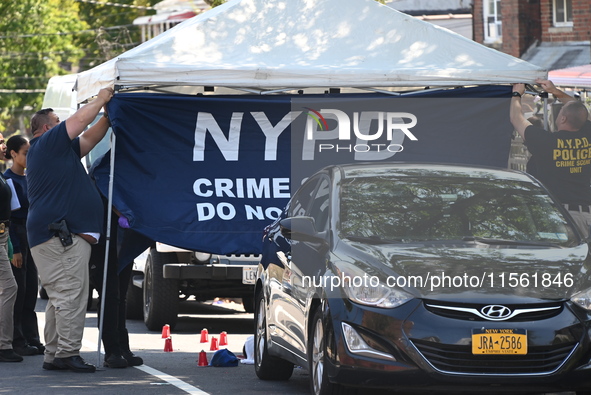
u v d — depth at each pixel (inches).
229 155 932.0
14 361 957.8
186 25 964.6
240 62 920.3
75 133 882.1
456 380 644.7
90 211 887.7
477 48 961.5
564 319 656.4
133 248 920.3
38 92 4562.0
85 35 5132.9
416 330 648.4
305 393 791.1
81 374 880.3
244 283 1156.5
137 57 903.7
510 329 648.4
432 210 751.7
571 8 2314.2
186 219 917.2
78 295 889.5
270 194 932.0
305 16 965.2
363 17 970.1
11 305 956.6
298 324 741.9
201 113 925.2
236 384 833.5
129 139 915.4
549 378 650.8
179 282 1191.6
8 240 958.4
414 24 969.5
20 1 4606.3
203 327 1261.1
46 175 879.7
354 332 659.4
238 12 957.8
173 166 922.7
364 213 740.0
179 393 788.0
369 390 743.1
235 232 925.2
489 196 768.9
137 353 1019.3
